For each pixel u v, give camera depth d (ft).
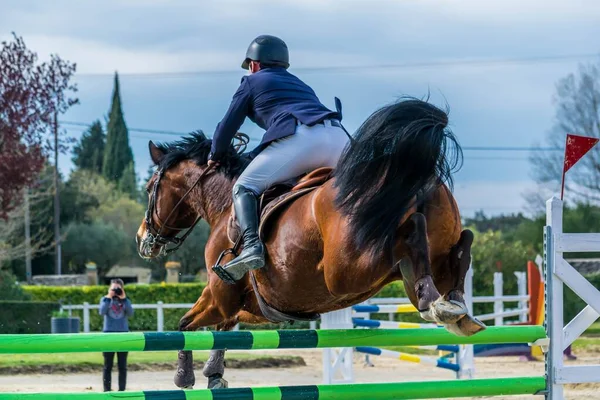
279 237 27.89
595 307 32.24
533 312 89.92
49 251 256.11
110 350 26.61
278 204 28.04
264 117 30.22
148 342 26.94
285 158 28.99
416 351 101.45
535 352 89.40
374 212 24.40
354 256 24.79
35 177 120.88
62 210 276.21
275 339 28.58
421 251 24.04
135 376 75.05
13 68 118.01
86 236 270.46
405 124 24.62
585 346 103.86
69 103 123.13
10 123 117.70
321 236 26.48
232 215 30.01
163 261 270.87
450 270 25.90
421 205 25.26
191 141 36.17
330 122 29.53
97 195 303.68
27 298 132.05
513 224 345.51
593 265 176.86
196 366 80.02
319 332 29.25
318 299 27.91
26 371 76.74
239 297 30.91
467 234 26.04
